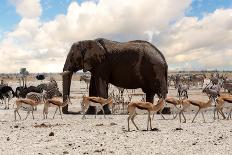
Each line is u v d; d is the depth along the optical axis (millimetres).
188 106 23734
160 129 20641
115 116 28219
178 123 23188
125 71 31562
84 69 32219
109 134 19125
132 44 31984
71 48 32844
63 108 31203
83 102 26688
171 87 67688
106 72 31938
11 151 15336
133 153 14609
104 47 32062
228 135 18469
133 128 21266
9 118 27094
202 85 64375
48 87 43906
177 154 14383
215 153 14492
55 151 15156
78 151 15102
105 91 31891
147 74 31422
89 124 23109
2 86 36406
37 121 25000
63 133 19641
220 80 65562
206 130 20109
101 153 14664
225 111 31719
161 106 20406
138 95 48688
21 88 44938
